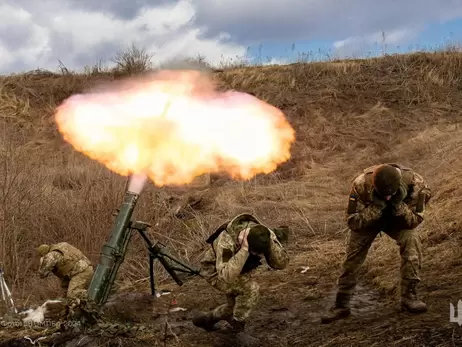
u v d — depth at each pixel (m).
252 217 5.17
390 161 13.11
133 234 8.40
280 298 6.44
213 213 10.41
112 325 5.27
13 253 7.49
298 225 9.43
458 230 7.39
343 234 8.91
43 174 10.03
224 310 5.29
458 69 18.27
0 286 6.75
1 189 8.26
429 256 6.92
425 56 18.97
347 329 5.23
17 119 16.39
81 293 5.43
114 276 5.42
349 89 17.66
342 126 15.91
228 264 4.89
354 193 5.30
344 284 5.54
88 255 7.75
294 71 18.47
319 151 14.70
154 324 5.73
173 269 5.57
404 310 5.38
